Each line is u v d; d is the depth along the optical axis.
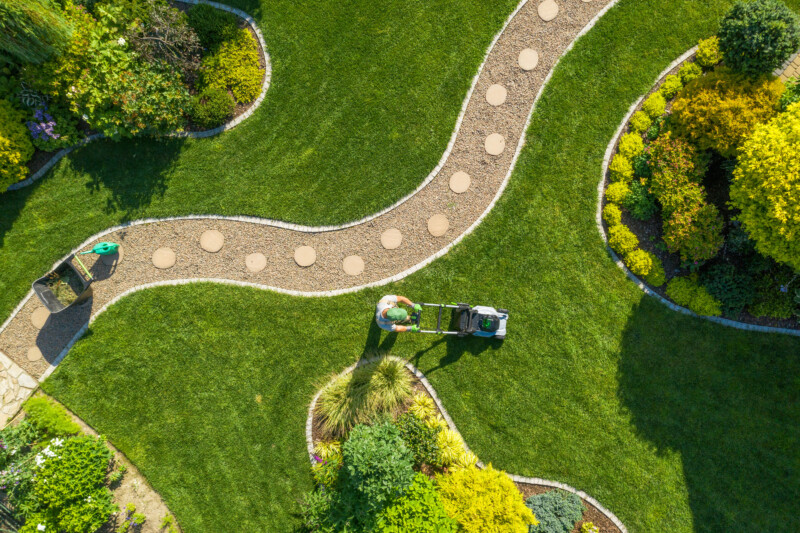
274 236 11.38
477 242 11.09
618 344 10.66
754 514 10.13
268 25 11.47
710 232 9.52
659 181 9.80
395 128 11.34
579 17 11.30
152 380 11.02
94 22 10.05
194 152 11.33
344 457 9.62
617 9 11.20
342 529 9.24
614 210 10.55
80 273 10.74
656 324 10.62
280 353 11.06
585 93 11.09
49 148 10.90
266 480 10.73
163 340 11.12
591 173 10.91
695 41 10.90
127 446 10.84
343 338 11.06
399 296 10.20
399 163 11.33
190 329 11.13
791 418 10.22
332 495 9.57
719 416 10.41
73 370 11.06
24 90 10.35
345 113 11.36
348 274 11.27
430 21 11.44
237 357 11.05
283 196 11.36
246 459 10.82
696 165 9.79
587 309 10.77
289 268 11.35
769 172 8.09
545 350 10.77
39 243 11.24
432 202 11.27
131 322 11.17
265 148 11.35
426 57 11.39
